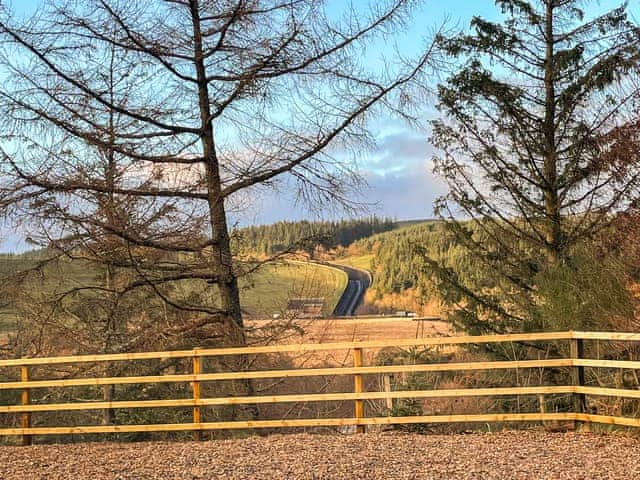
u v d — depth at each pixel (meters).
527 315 14.73
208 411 13.98
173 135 13.12
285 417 14.62
